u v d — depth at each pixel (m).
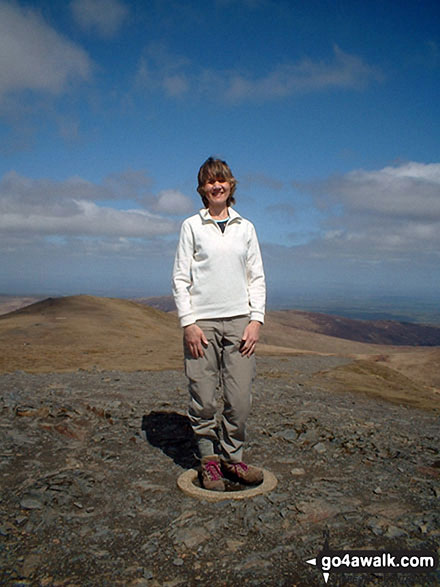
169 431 5.16
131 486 3.60
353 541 2.69
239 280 3.53
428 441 5.34
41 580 2.32
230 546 2.66
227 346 3.56
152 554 2.58
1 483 3.49
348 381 12.44
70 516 3.04
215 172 3.51
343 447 4.79
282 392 8.68
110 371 11.36
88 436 4.90
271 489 3.53
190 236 3.56
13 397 6.00
